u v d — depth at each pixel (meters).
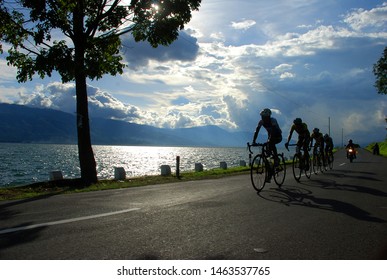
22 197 10.12
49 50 13.08
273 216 6.12
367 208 7.09
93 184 14.52
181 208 6.81
